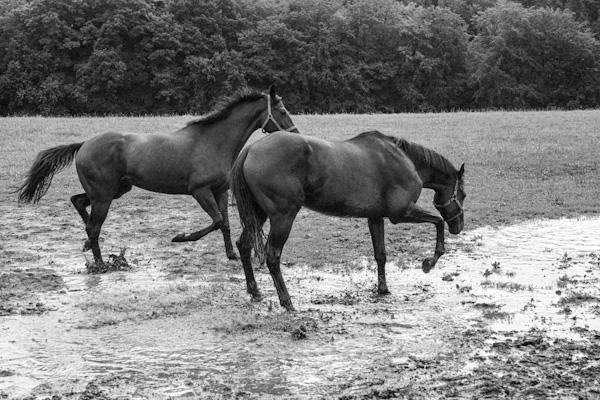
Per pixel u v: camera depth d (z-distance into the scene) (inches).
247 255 329.7
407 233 494.6
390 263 410.0
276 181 304.2
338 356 254.1
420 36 2613.2
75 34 2266.2
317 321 296.4
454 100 2625.5
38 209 581.3
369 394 218.5
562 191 650.8
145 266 404.2
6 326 290.7
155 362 249.4
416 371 238.5
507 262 410.6
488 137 952.9
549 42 2556.6
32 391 223.6
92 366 245.8
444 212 360.5
